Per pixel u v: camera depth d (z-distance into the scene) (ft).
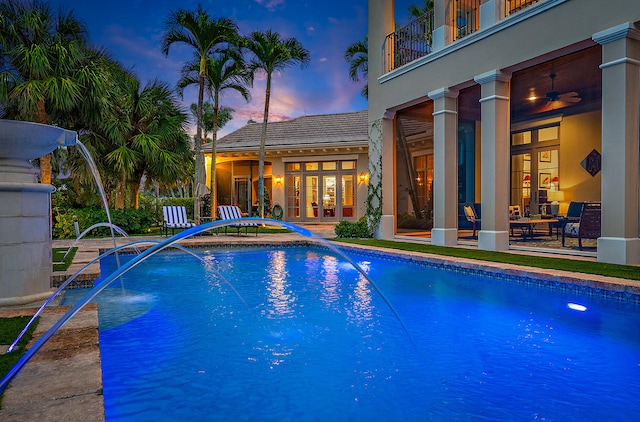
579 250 22.35
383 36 34.17
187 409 7.19
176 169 45.34
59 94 32.65
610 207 18.58
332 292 16.96
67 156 41.37
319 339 11.00
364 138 56.70
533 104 35.04
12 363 6.91
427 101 31.09
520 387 7.99
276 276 20.94
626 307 13.39
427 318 12.85
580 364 9.07
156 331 11.76
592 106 33.58
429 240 31.71
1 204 11.82
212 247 32.71
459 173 41.34
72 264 18.94
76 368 6.63
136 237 36.73
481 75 24.40
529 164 39.01
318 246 32.07
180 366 9.16
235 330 11.82
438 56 27.94
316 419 6.86
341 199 58.70
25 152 12.34
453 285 17.61
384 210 34.45
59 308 11.12
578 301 14.38
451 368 8.98
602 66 18.62
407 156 39.06
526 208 39.27
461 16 29.84
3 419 4.94
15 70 33.58
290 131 64.44
